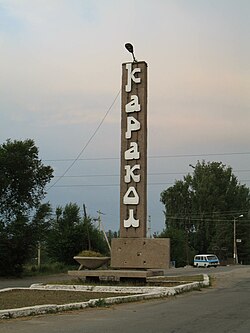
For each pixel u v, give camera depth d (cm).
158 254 2384
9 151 3841
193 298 1911
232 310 1501
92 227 5397
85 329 1127
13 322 1243
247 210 8356
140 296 1825
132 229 2459
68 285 2294
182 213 8212
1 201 3838
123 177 2520
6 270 3734
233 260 8075
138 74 2559
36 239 3828
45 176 3988
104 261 2639
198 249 8238
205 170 8269
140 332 1082
